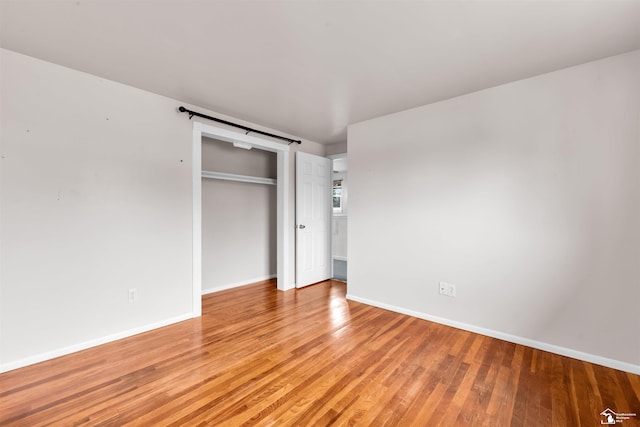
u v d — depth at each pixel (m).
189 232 2.98
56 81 2.20
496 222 2.53
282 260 4.06
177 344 2.39
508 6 1.55
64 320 2.22
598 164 2.09
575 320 2.18
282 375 1.94
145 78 2.42
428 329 2.71
